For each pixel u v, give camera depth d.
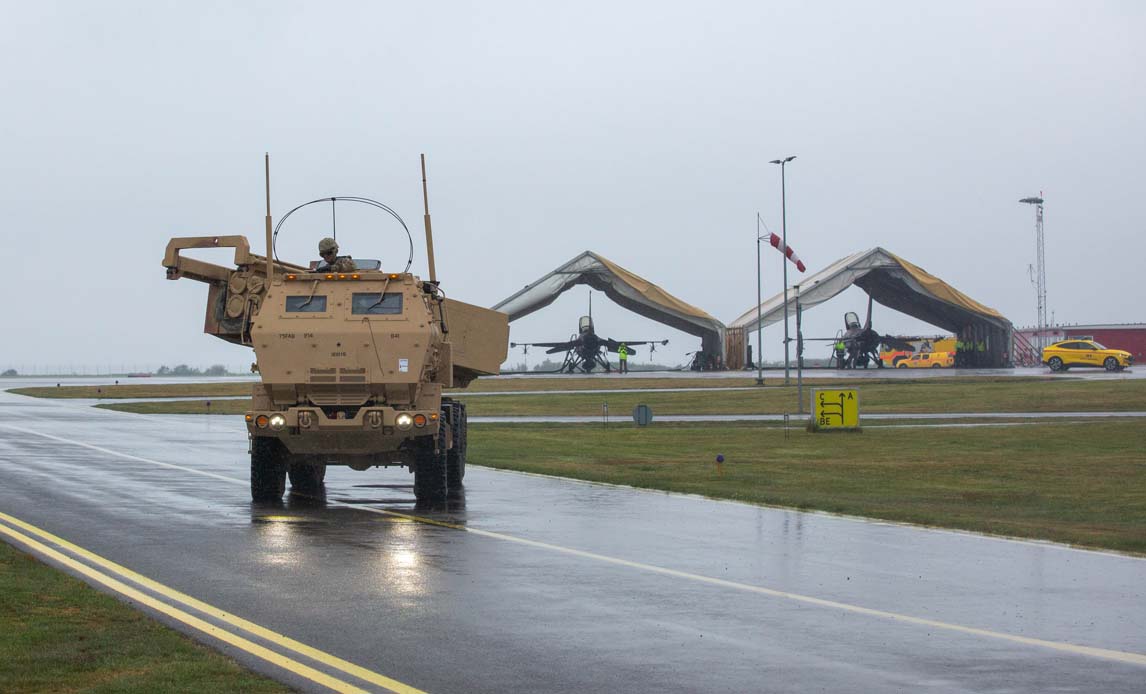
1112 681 8.73
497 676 8.81
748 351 113.56
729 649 9.70
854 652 9.60
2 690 8.22
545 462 28.80
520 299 104.12
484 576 13.02
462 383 25.25
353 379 19.70
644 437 38.34
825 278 104.25
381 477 25.92
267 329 19.84
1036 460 29.94
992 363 113.88
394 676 8.78
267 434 19.64
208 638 9.94
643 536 16.25
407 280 20.62
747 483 23.98
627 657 9.41
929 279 105.62
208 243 22.03
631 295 107.38
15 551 14.29
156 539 15.69
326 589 12.20
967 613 11.16
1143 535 16.39
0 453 30.14
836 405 40.16
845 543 15.62
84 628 10.20
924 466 28.22
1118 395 59.12
